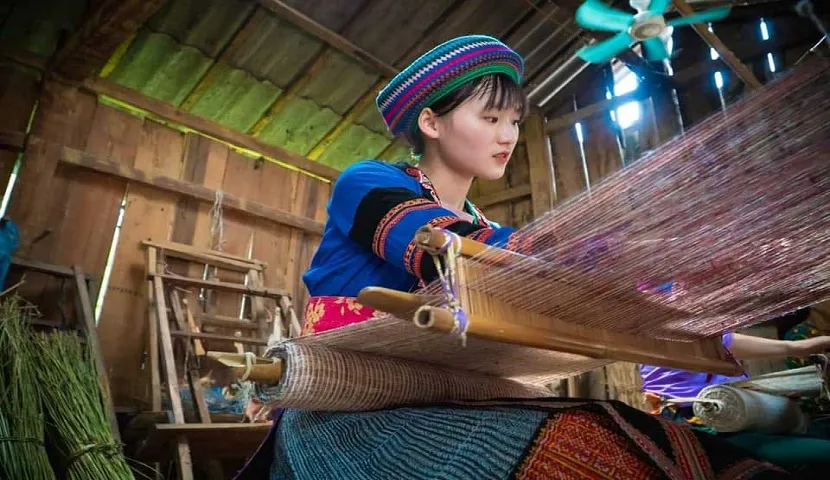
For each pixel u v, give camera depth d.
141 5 2.74
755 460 0.69
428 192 0.95
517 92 1.04
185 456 2.53
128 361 3.22
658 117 4.04
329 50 3.61
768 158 0.60
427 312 0.55
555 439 0.62
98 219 3.31
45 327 2.95
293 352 0.78
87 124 3.35
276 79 3.68
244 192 3.93
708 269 0.76
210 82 3.58
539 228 0.65
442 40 3.84
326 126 4.09
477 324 0.58
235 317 3.66
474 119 1.00
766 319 1.05
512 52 1.03
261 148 4.00
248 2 3.19
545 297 0.67
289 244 4.10
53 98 3.23
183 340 3.29
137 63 3.38
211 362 3.36
